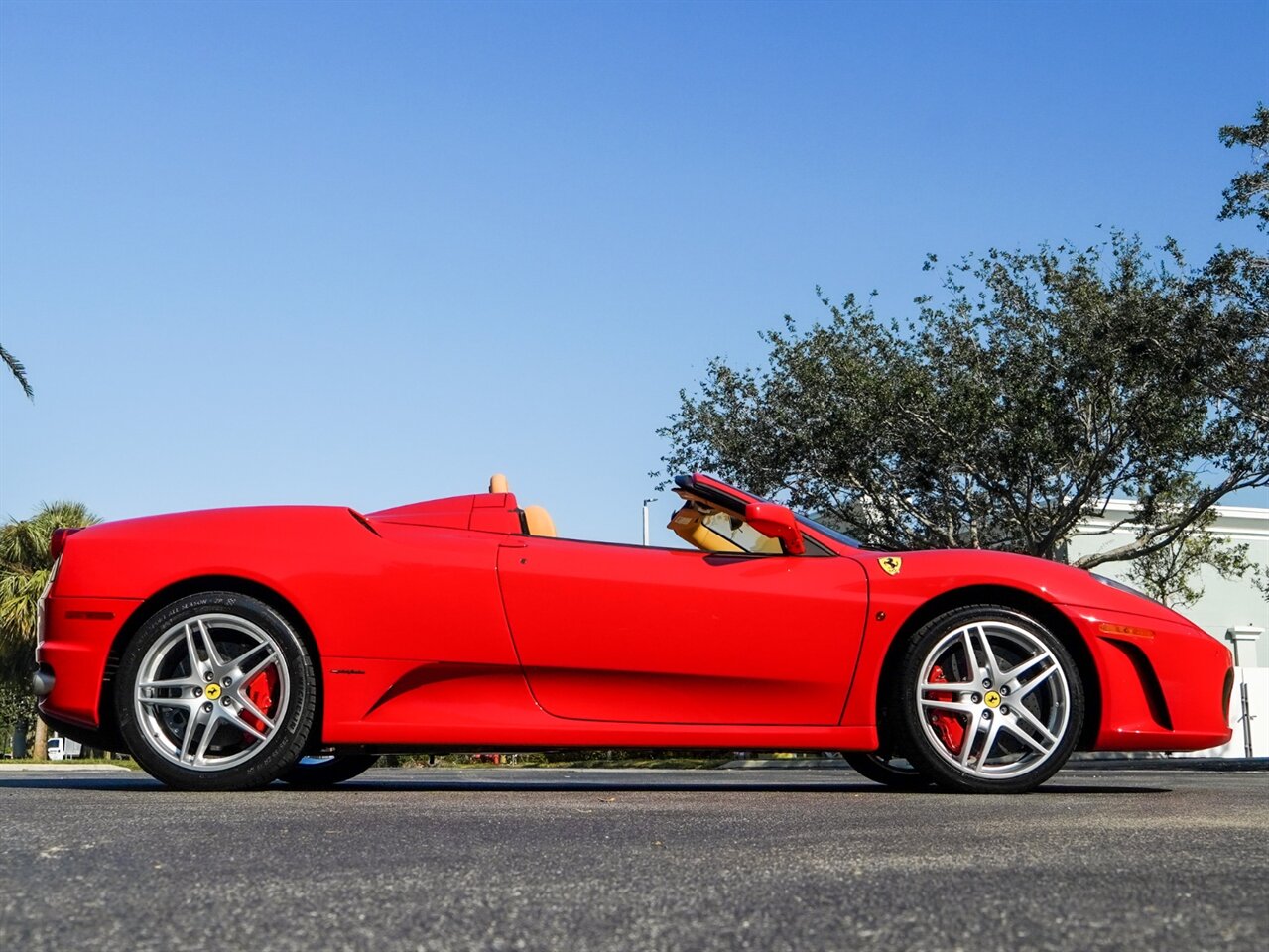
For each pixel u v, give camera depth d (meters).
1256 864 2.39
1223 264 17.53
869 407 21.17
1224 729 4.55
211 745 4.32
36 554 27.69
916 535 22.30
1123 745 4.45
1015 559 4.53
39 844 2.74
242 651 4.35
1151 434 19.45
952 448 20.70
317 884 2.20
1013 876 2.25
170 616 4.29
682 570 4.43
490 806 3.67
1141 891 2.09
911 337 22.12
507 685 4.39
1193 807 3.67
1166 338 18.58
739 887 2.16
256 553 4.34
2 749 45.19
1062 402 19.75
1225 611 30.08
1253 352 17.83
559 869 2.37
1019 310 21.00
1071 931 1.76
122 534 4.43
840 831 2.98
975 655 4.39
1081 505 20.19
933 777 4.38
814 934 1.76
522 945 1.71
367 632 4.31
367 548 4.38
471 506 4.54
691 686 4.39
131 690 4.27
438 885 2.19
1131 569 27.59
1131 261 20.23
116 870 2.37
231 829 3.02
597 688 4.39
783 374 23.11
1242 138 17.12
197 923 1.86
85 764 24.00
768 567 4.48
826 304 22.95
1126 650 4.47
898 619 4.39
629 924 1.84
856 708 4.40
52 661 4.35
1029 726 4.40
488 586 4.36
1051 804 3.79
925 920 1.85
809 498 22.52
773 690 4.40
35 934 1.79
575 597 4.36
